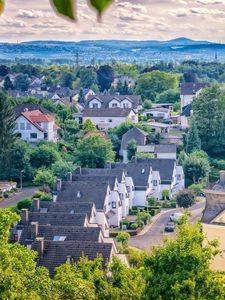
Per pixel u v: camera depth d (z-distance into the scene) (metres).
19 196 90.75
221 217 40.50
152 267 28.92
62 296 30.41
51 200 82.56
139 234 75.56
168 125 136.12
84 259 35.47
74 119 139.62
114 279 32.94
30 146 107.50
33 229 56.28
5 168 97.44
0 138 97.38
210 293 27.28
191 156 103.69
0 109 99.56
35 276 30.55
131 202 88.75
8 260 30.14
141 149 110.56
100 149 100.38
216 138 117.88
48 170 96.69
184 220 30.72
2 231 37.44
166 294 27.97
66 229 56.94
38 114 118.69
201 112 118.44
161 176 96.50
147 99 175.75
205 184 98.81
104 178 83.12
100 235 56.50
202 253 28.34
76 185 78.88
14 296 27.53
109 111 138.75
